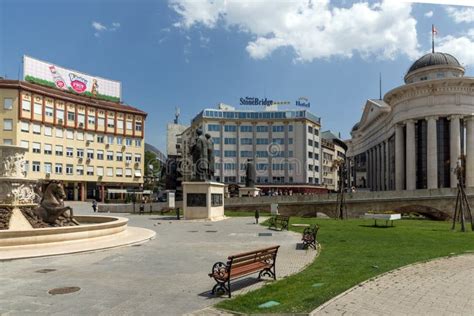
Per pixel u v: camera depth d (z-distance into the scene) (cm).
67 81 7331
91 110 7438
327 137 13362
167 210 4469
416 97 6888
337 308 788
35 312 768
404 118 7119
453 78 6488
